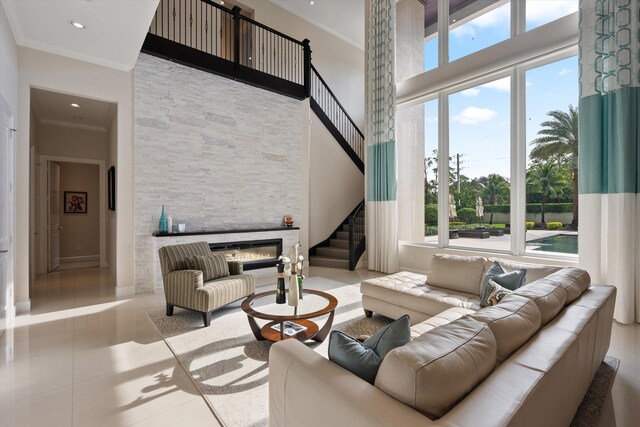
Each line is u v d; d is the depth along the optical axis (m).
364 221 6.83
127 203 4.32
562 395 1.26
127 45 3.66
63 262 6.52
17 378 2.22
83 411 1.86
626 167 3.20
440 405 0.90
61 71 3.86
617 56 3.28
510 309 1.46
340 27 7.99
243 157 5.41
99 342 2.81
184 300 3.30
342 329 3.11
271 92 5.79
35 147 5.12
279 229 5.63
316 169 6.93
